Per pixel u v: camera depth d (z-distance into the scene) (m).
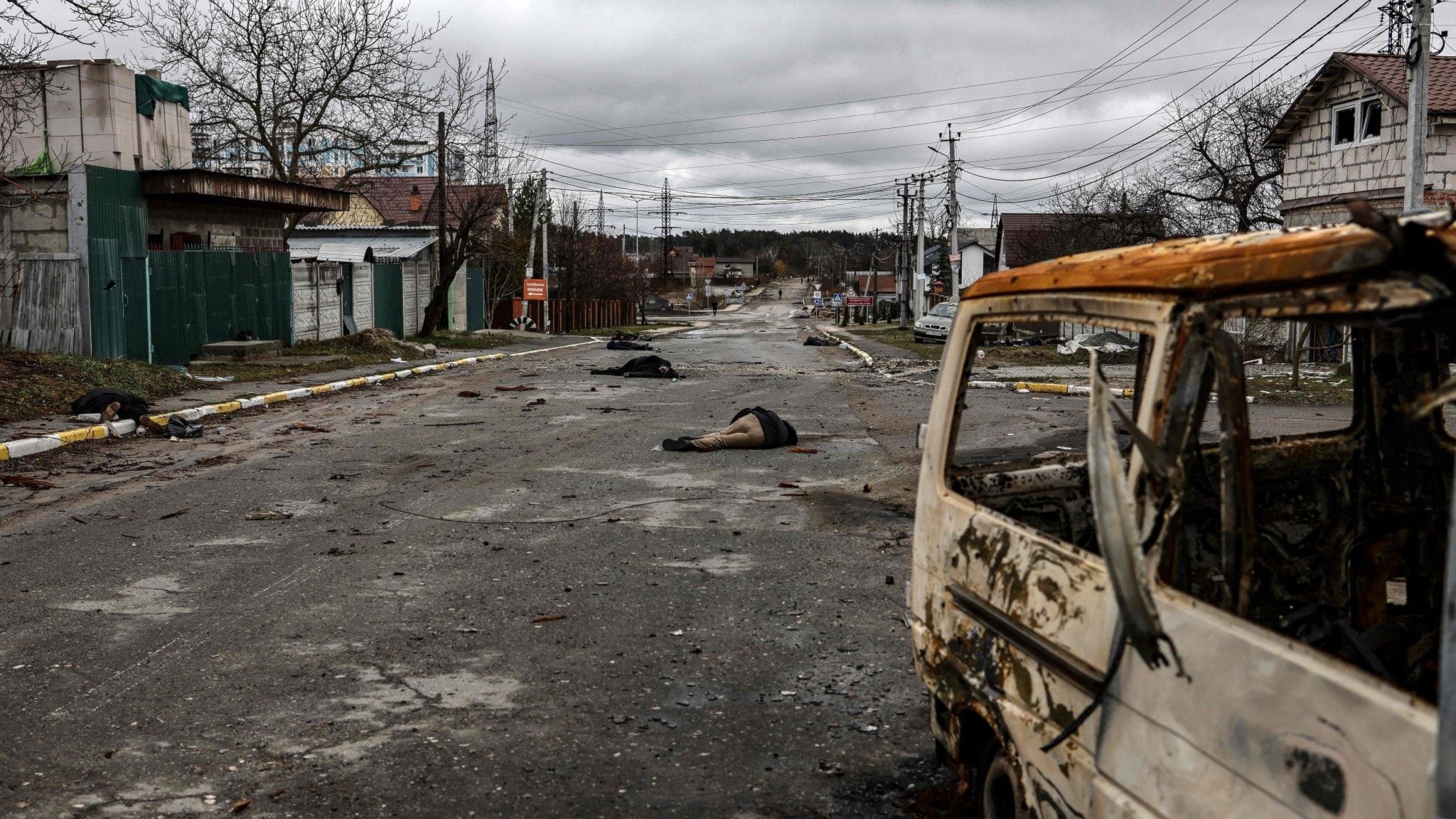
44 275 18.38
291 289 26.44
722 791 4.03
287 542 8.00
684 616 6.21
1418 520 3.46
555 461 11.70
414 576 7.07
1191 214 34.50
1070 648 2.59
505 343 38.12
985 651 3.06
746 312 128.12
